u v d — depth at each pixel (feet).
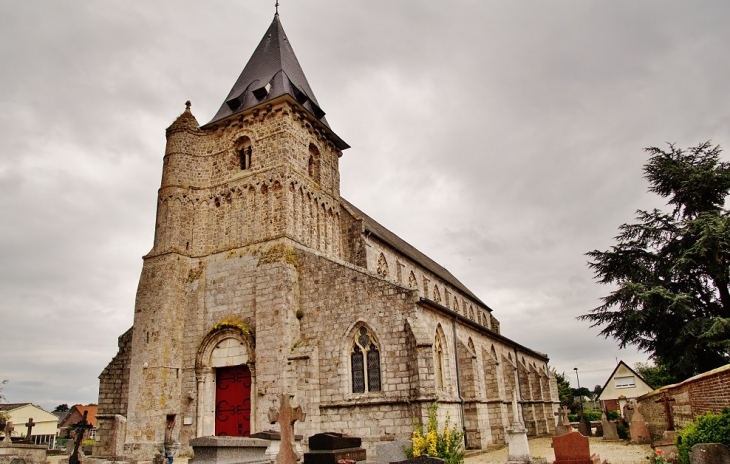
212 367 101.45
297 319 97.86
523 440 69.05
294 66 129.08
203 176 117.08
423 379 82.53
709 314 123.13
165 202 112.37
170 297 104.22
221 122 117.70
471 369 107.04
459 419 100.94
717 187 128.88
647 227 131.03
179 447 95.86
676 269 122.62
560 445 64.23
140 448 93.45
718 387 61.41
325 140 125.29
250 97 118.83
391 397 85.71
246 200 109.91
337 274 97.50
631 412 123.13
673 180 134.10
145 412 95.86
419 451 60.80
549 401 177.99
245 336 98.22
